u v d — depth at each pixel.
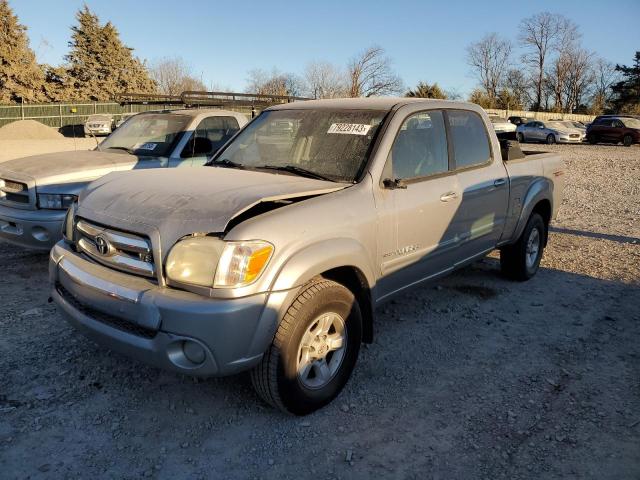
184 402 3.50
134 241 3.13
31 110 42.50
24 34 50.09
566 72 80.88
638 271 6.45
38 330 4.41
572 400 3.64
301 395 3.28
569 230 8.73
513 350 4.36
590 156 23.70
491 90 83.25
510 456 3.06
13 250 6.68
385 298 4.03
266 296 3.01
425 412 3.48
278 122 4.54
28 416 3.28
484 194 4.86
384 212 3.78
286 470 2.92
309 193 3.46
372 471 2.93
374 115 4.17
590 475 2.92
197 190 3.40
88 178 5.92
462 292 5.63
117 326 3.13
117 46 58.97
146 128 7.35
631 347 4.45
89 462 2.92
